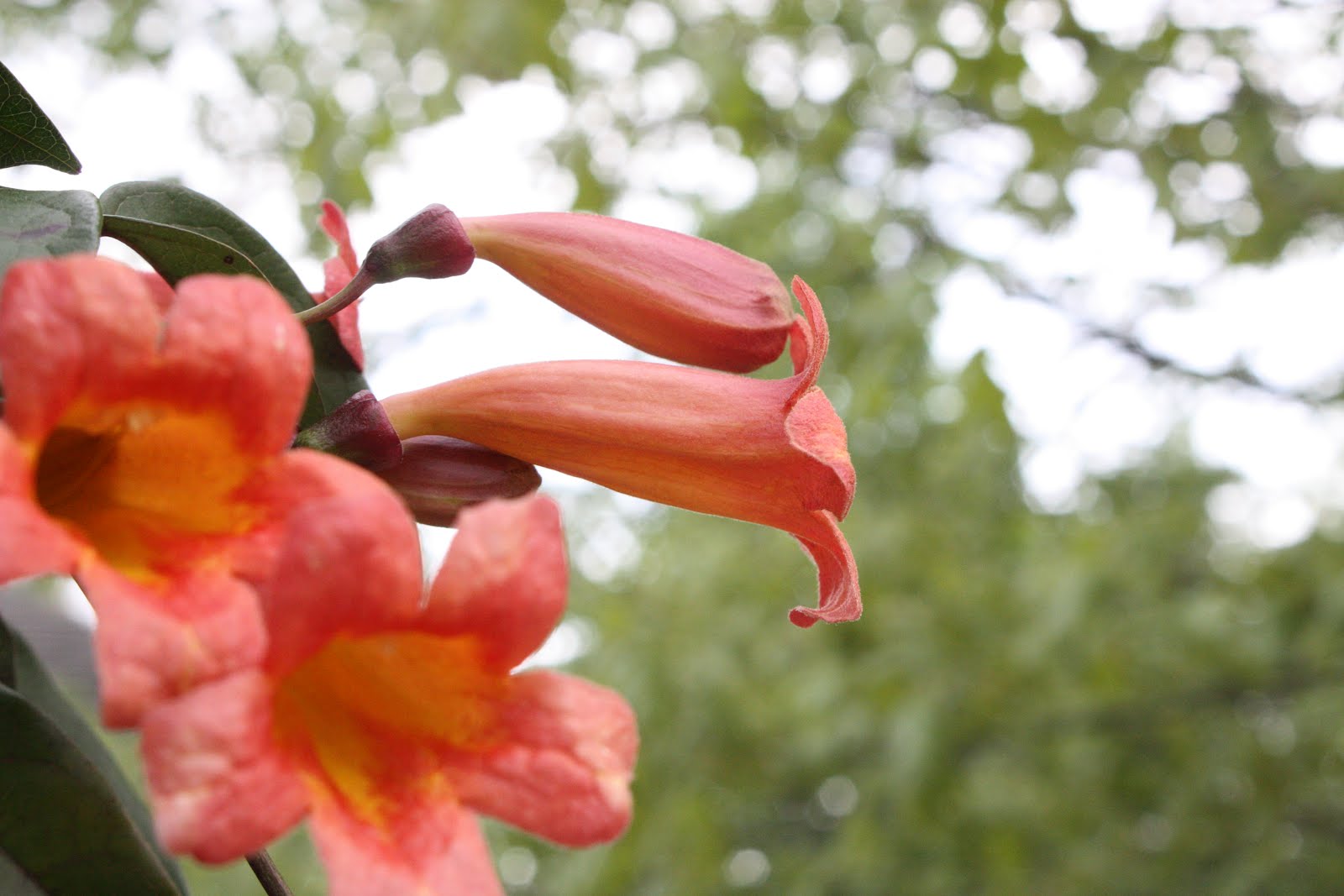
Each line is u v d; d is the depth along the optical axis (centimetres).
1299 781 707
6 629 129
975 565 680
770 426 140
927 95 639
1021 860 680
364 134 591
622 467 143
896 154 643
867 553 660
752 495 143
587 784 97
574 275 157
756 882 862
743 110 588
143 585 90
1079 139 620
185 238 135
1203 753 695
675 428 141
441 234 142
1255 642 670
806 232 668
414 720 100
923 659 626
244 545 97
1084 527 704
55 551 84
